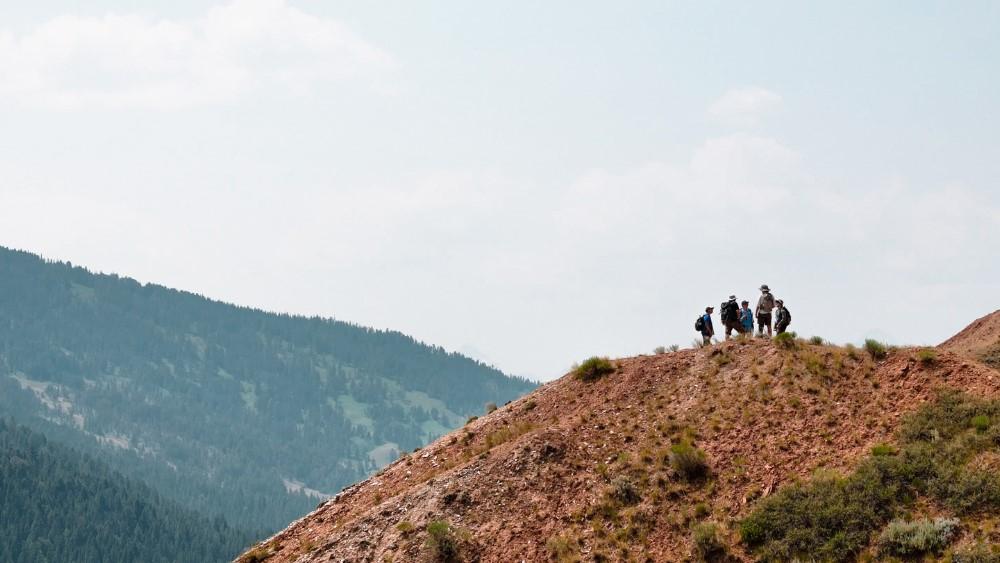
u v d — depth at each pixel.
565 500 29.92
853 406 29.58
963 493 24.08
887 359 31.25
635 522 28.00
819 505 25.73
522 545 28.55
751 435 30.05
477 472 32.22
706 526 26.44
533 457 32.09
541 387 40.50
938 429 26.88
